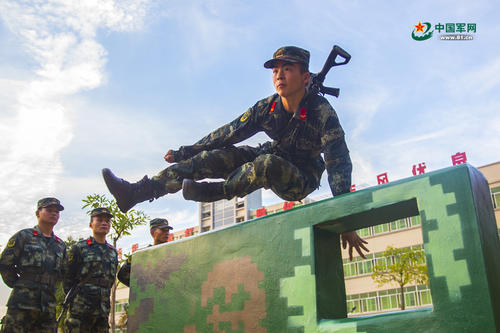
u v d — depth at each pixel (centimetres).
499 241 186
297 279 220
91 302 498
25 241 468
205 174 305
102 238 534
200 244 277
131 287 316
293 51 280
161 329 284
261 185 285
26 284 455
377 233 2822
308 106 280
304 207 229
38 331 462
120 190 291
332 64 280
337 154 265
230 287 250
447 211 179
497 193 2486
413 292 2581
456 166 183
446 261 174
